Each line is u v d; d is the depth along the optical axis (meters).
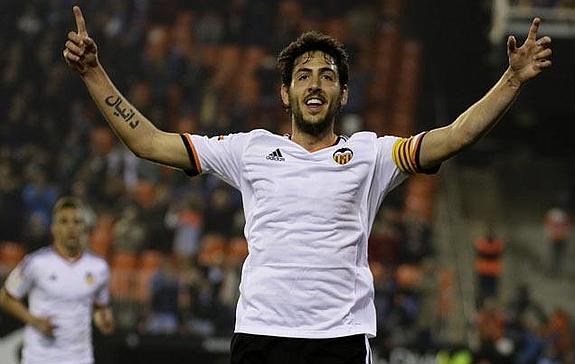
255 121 79.19
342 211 14.88
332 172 15.05
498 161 83.56
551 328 56.50
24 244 62.38
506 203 79.88
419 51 87.62
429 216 73.94
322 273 14.66
